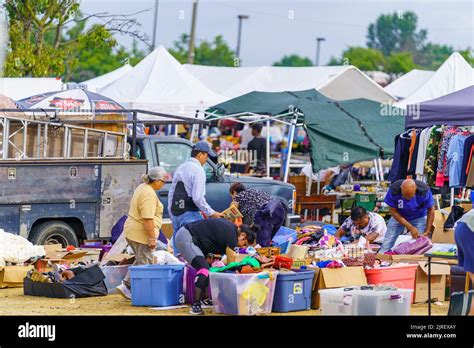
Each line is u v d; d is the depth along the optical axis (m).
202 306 12.16
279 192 17.69
